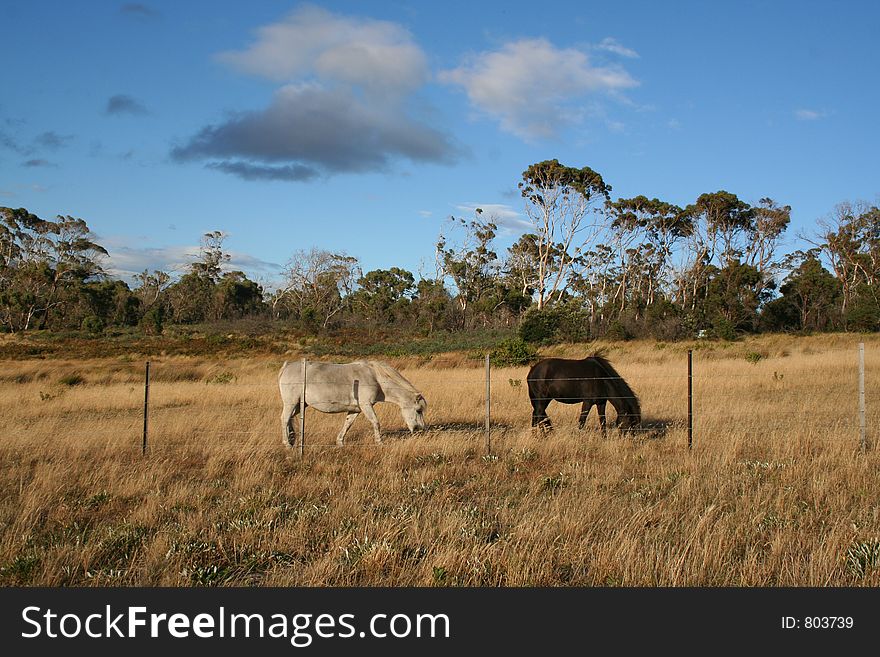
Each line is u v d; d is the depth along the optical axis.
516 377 19.25
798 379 17.64
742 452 9.25
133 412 14.21
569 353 32.12
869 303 48.31
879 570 4.93
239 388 17.20
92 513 6.79
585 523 6.03
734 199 67.12
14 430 10.84
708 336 45.84
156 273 84.06
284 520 6.43
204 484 7.82
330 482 7.82
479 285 69.88
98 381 21.28
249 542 5.83
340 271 73.75
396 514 6.39
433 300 63.91
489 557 5.23
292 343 46.94
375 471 8.34
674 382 16.94
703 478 7.71
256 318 63.97
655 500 7.01
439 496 7.23
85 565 5.29
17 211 82.00
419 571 5.13
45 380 21.02
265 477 8.18
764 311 54.00
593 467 8.43
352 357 35.25
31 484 7.54
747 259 69.94
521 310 62.94
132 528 6.07
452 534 5.73
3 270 73.88
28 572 5.13
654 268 72.50
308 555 5.57
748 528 5.85
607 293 73.81
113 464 8.51
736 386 16.55
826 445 9.18
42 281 70.00
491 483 7.97
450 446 9.49
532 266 70.62
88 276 80.31
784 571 5.00
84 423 12.01
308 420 12.38
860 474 7.60
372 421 10.21
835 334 43.03
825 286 53.31
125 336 52.94
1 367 25.56
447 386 16.70
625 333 46.88
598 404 10.99
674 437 10.17
